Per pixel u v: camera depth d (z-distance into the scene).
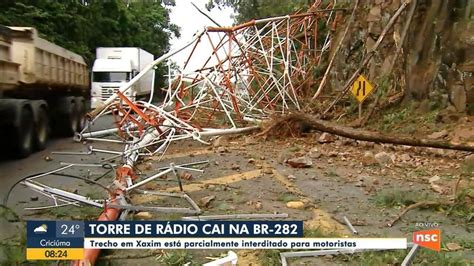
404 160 10.73
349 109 15.50
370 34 17.17
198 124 14.37
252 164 10.59
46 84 12.96
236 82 15.91
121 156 10.24
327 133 12.66
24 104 11.41
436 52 14.42
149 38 45.28
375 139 10.18
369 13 17.50
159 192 7.78
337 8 19.09
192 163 10.52
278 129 13.82
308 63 18.78
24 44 11.27
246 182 8.82
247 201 7.48
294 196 7.79
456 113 13.33
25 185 7.26
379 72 16.56
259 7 27.11
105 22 33.16
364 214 6.86
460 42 13.78
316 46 19.50
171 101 13.71
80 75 17.25
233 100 14.80
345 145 12.80
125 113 11.96
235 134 14.05
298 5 23.06
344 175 9.48
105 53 27.95
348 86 15.72
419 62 14.80
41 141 12.73
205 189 8.22
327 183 8.78
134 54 28.00
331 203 7.42
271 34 17.55
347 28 17.91
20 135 11.29
